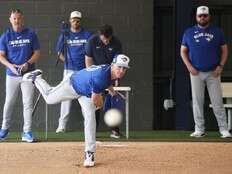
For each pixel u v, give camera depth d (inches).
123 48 1155.3
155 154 846.5
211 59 969.5
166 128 1198.9
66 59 1071.6
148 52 1156.5
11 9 1143.6
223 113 986.7
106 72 700.0
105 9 1152.8
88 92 731.4
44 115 1151.0
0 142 934.4
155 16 1193.4
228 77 1187.9
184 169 762.2
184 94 1159.6
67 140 965.2
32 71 882.8
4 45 924.0
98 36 961.5
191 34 976.3
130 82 1156.5
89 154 767.7
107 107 964.6
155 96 1203.2
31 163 788.0
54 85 1151.6
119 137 1009.5
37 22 1151.0
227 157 829.8
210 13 1190.9
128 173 735.7
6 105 941.2
